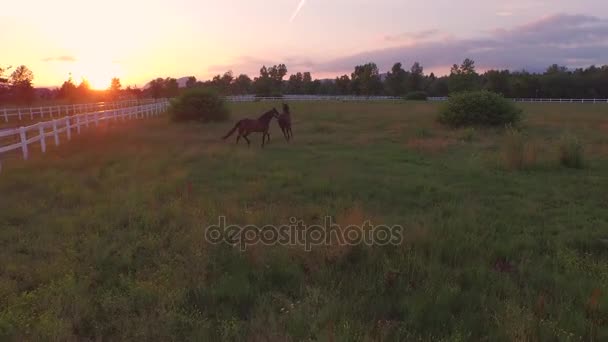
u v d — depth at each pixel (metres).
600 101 71.31
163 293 4.79
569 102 69.00
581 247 6.44
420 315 4.39
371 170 12.22
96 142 17.02
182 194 8.99
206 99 27.94
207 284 5.17
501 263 5.81
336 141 18.45
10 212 7.79
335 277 5.27
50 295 4.67
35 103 51.38
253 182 10.33
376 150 16.17
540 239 6.76
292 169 12.12
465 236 6.49
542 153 13.47
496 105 24.20
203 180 10.65
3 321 4.17
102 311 4.54
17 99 44.88
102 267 5.61
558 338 4.00
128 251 5.95
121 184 9.95
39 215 7.80
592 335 4.09
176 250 6.10
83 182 10.20
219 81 122.75
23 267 5.52
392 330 4.12
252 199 8.98
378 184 10.40
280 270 5.40
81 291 4.83
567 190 9.92
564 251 6.14
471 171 11.98
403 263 5.56
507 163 12.60
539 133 21.08
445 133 21.25
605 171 12.12
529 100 76.44
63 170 11.73
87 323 4.34
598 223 7.56
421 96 76.81
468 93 25.25
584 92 96.31
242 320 4.39
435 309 4.45
